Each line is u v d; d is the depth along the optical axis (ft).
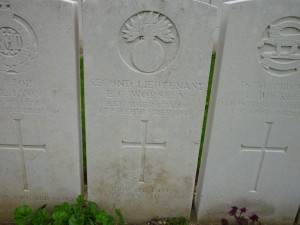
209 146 2.97
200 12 2.47
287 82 2.72
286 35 2.56
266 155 3.02
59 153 2.97
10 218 3.28
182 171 3.10
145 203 3.25
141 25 2.50
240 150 2.99
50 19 2.46
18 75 2.63
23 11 2.42
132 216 3.31
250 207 3.28
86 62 2.60
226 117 2.84
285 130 2.91
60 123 2.84
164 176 3.12
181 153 3.01
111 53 2.58
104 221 2.83
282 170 3.09
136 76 2.67
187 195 3.21
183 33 2.53
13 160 2.99
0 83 2.66
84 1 2.41
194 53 2.60
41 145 2.93
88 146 2.94
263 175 3.12
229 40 2.56
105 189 3.16
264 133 2.92
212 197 3.22
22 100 2.73
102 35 2.52
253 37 2.56
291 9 2.48
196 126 2.89
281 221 3.37
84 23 2.47
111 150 2.97
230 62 2.64
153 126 2.88
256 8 2.47
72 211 2.87
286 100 2.79
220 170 3.08
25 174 3.06
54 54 2.57
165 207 3.28
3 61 2.58
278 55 2.63
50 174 3.07
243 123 2.87
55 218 2.74
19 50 2.55
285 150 3.00
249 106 2.80
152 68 2.65
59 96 2.72
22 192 3.15
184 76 2.68
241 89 2.73
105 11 2.44
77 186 3.14
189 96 2.77
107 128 2.87
